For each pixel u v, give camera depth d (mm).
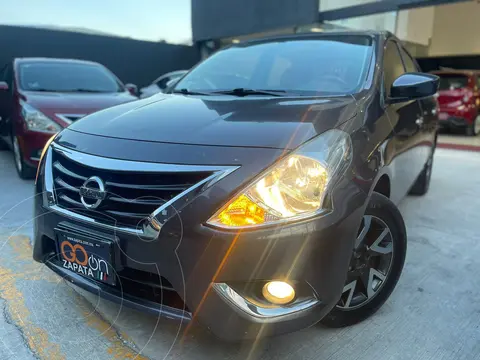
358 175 1838
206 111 2182
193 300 1624
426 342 2041
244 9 11383
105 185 1761
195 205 1597
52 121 4344
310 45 3064
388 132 2354
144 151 1771
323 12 9555
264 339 2025
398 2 8117
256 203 1584
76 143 2004
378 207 2041
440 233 3441
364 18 9617
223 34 12242
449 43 13789
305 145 1731
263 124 1907
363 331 2109
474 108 9445
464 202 4332
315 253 1624
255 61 3090
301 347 1983
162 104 2420
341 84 2580
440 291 2514
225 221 1573
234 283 1616
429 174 4477
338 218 1672
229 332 1641
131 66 12867
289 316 1656
